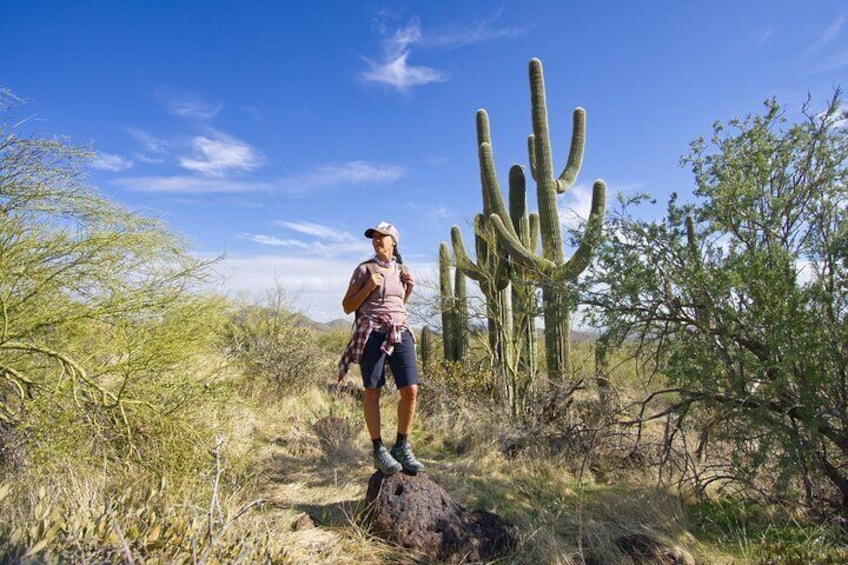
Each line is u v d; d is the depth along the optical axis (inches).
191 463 162.4
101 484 144.8
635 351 191.0
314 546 136.9
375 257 155.0
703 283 159.5
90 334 172.1
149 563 93.6
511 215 328.8
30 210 161.6
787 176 167.8
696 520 166.7
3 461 146.3
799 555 132.9
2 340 150.5
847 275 147.4
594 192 290.5
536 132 306.7
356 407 322.0
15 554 91.0
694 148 176.4
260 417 267.3
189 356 182.9
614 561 140.3
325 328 573.0
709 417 175.2
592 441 197.5
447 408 289.9
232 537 114.5
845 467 161.9
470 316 315.3
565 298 193.5
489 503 178.9
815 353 146.4
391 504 146.3
